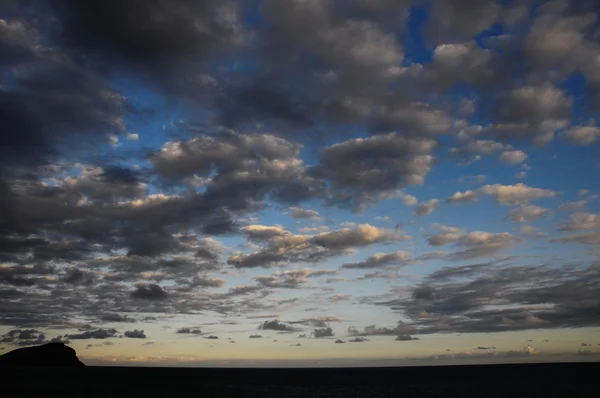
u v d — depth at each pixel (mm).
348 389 127125
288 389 127312
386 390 121375
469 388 119688
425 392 112438
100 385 123312
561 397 94125
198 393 109312
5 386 111875
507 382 139500
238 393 112375
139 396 96062
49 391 100250
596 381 134750
